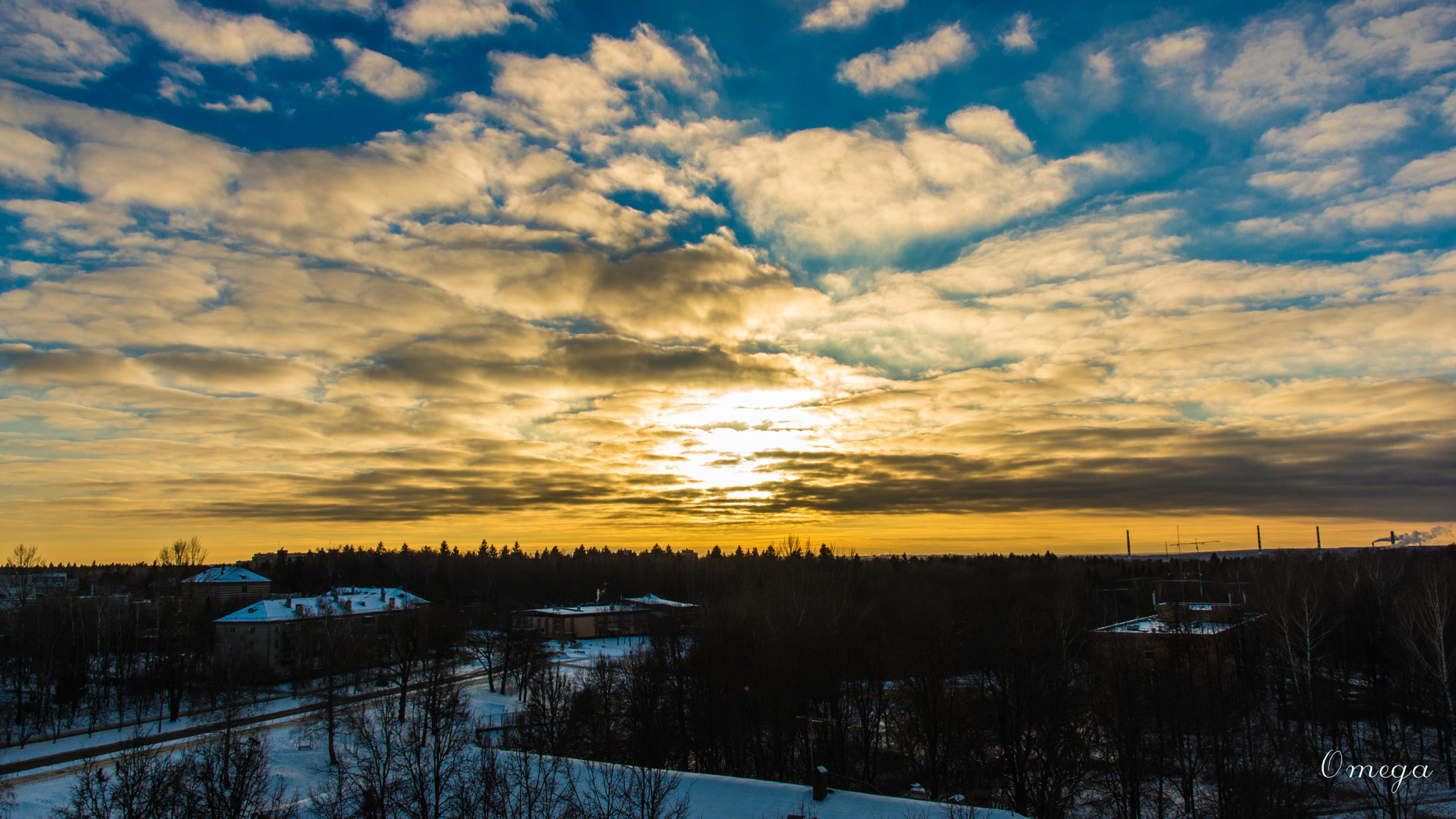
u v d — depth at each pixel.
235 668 84.56
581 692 79.00
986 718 64.88
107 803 48.78
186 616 94.56
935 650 70.75
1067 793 59.84
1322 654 80.50
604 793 40.94
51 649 83.44
